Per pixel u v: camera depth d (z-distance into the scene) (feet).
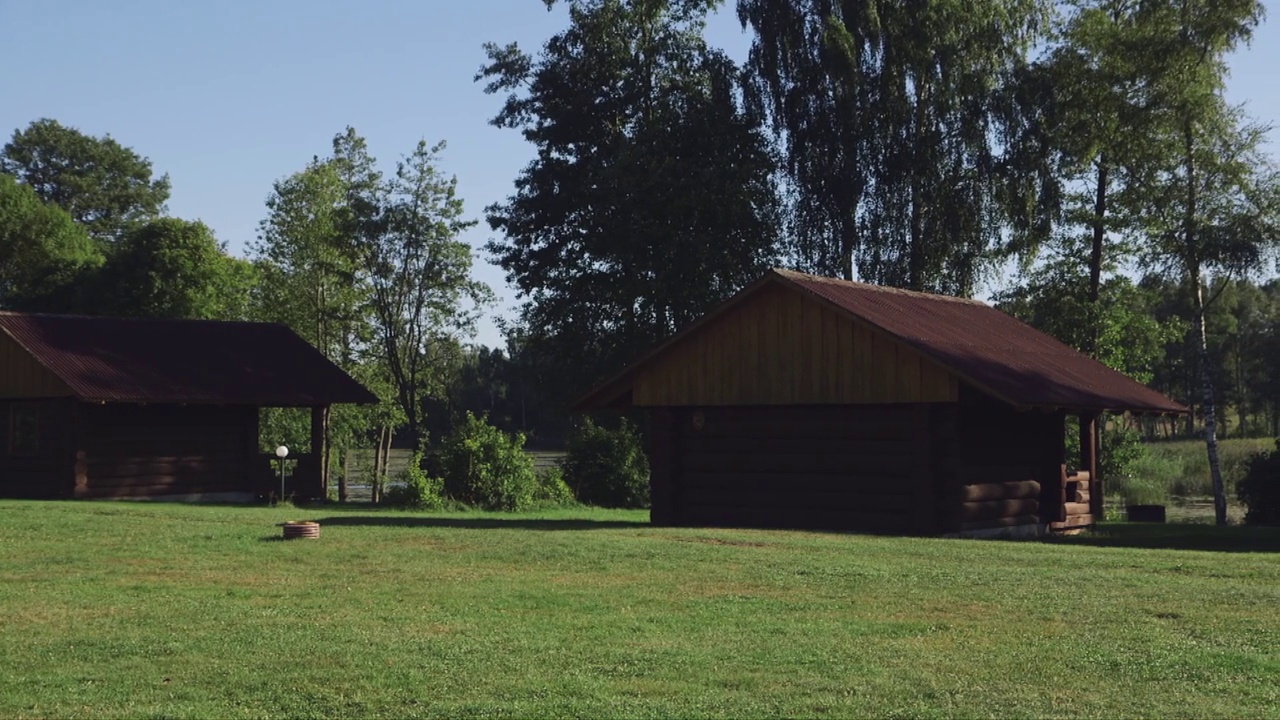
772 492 80.84
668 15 167.63
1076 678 30.99
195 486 115.55
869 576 48.73
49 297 197.77
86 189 290.76
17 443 113.60
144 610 41.39
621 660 33.19
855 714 27.84
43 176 291.99
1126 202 126.52
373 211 170.19
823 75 149.18
